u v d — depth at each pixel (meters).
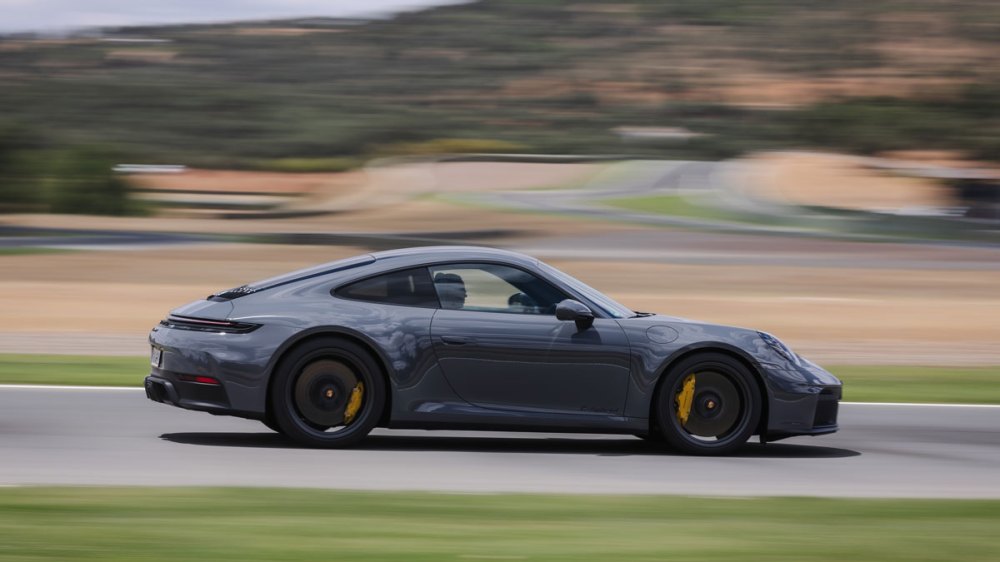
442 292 18.53
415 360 18.06
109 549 10.98
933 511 14.13
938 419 24.50
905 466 18.73
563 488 15.83
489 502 14.12
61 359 32.56
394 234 119.94
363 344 18.11
